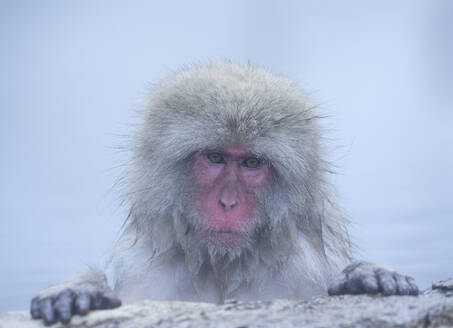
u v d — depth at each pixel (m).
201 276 11.64
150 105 12.28
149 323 8.00
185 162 11.59
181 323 7.72
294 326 7.37
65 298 8.55
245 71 12.61
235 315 7.88
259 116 11.34
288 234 11.67
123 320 8.27
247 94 11.48
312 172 11.89
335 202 12.66
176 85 12.02
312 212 11.92
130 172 12.45
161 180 11.70
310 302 8.55
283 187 11.62
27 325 8.44
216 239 11.42
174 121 11.62
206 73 12.31
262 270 11.63
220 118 11.26
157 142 11.79
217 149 11.42
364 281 9.39
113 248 12.39
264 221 11.62
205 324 7.57
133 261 11.86
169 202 11.65
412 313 7.71
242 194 11.49
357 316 7.66
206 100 11.43
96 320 8.34
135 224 12.35
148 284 11.65
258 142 11.32
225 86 11.64
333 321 7.52
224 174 11.50
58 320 8.47
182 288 11.66
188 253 11.59
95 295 8.79
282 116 11.48
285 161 11.45
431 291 9.84
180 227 11.62
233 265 11.59
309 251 11.86
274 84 12.06
